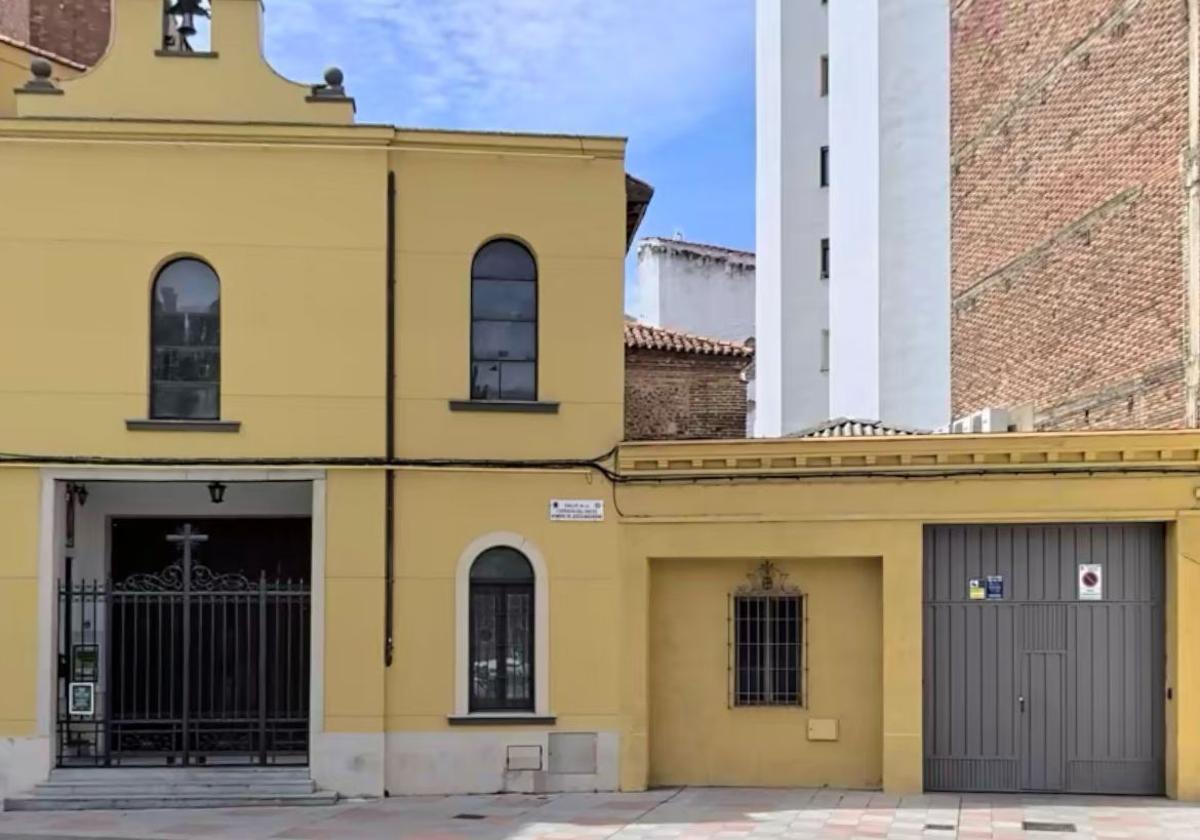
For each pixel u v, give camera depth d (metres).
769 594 14.91
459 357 14.88
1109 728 14.40
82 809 13.91
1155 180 16.83
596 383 14.98
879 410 30.53
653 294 41.16
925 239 30.47
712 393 27.00
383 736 14.47
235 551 17.16
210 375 14.74
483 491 14.82
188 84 14.88
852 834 12.07
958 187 24.53
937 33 30.88
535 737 14.62
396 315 14.86
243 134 14.69
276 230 14.77
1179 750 13.95
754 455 14.59
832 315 33.12
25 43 18.55
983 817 12.94
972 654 14.56
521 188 15.08
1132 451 14.14
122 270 14.61
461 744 14.57
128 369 14.56
